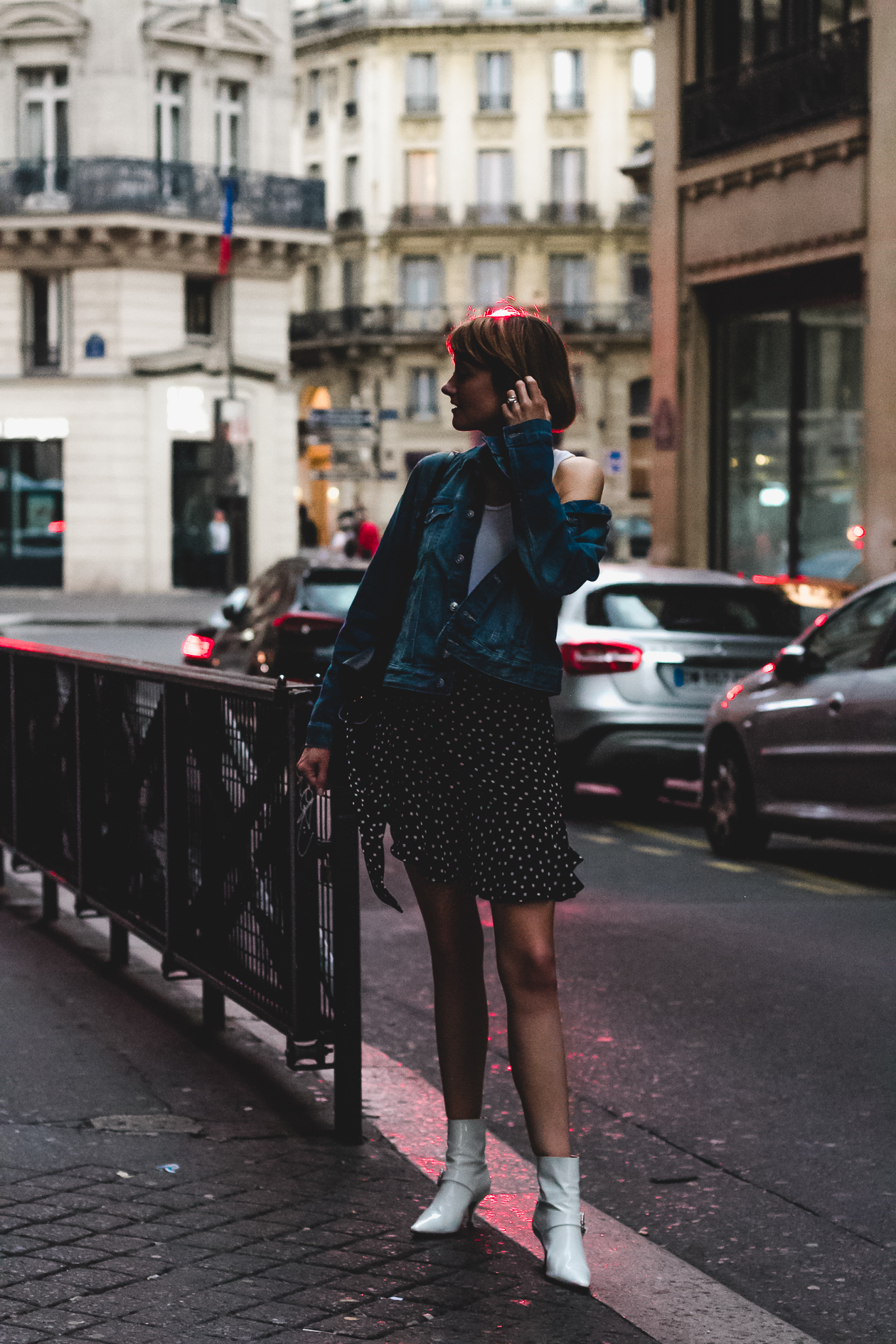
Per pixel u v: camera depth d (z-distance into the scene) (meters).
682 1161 5.02
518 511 3.85
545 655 3.90
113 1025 6.28
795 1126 5.32
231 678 5.53
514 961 3.95
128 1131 5.00
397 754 3.97
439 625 3.90
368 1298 3.79
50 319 43.41
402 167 63.56
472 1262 4.02
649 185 25.62
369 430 40.22
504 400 3.92
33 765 8.30
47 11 42.38
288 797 5.07
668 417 22.06
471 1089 4.23
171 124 43.66
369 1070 5.77
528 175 63.00
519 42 62.69
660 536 22.34
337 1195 4.46
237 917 5.59
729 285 21.42
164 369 43.00
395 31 63.00
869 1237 4.41
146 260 42.78
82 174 42.09
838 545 19.59
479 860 3.89
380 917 8.80
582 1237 4.00
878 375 18.00
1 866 9.23
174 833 6.21
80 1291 3.81
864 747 9.50
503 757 3.87
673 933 8.27
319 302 66.56
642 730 12.31
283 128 45.19
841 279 19.22
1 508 43.41
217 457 43.66
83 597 42.59
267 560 44.94
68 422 42.94
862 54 18.11
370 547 34.09
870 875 10.09
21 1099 5.32
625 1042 6.29
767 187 19.94
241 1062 5.80
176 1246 4.08
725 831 10.81
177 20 43.00
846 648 9.94
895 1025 6.49
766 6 20.02
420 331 63.25
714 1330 3.68
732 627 12.73
